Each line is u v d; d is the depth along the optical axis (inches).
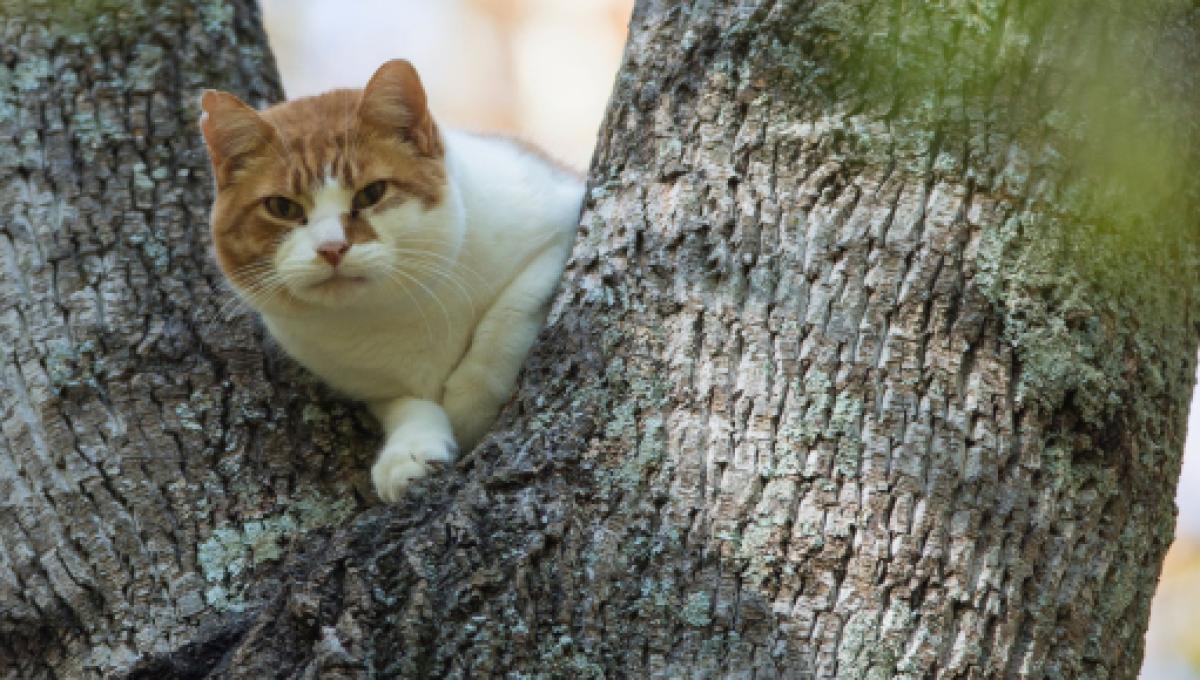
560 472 189.6
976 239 188.9
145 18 287.0
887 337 186.9
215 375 239.5
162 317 246.7
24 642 208.2
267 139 244.5
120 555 212.4
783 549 178.7
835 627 174.1
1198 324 205.3
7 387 234.2
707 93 208.2
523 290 245.0
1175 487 201.0
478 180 258.1
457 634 173.8
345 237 236.1
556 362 204.2
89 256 252.4
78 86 275.7
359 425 245.4
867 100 196.9
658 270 201.3
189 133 276.4
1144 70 196.1
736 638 174.7
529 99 533.0
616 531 183.9
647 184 209.6
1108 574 185.8
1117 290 190.5
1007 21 196.4
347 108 254.4
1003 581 176.9
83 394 231.3
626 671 174.1
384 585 181.5
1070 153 191.6
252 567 211.0
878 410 183.6
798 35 203.2
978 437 182.1
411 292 242.7
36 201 259.0
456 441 251.4
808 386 186.5
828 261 192.5
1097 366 187.0
